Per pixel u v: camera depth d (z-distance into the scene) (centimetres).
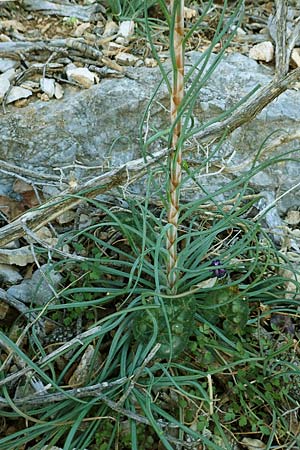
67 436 69
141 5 104
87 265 80
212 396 72
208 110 95
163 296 68
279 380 77
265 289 79
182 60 61
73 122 93
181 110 61
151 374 69
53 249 73
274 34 106
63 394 68
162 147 95
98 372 76
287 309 80
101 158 95
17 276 86
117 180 76
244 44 106
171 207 69
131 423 68
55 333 81
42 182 93
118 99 93
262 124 94
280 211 98
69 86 96
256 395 76
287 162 95
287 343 78
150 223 87
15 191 93
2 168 93
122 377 71
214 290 76
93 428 70
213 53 103
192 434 67
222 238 92
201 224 90
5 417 74
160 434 65
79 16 108
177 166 67
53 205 74
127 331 76
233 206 84
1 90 93
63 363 78
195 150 86
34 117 92
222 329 80
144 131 95
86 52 99
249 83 96
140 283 83
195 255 82
